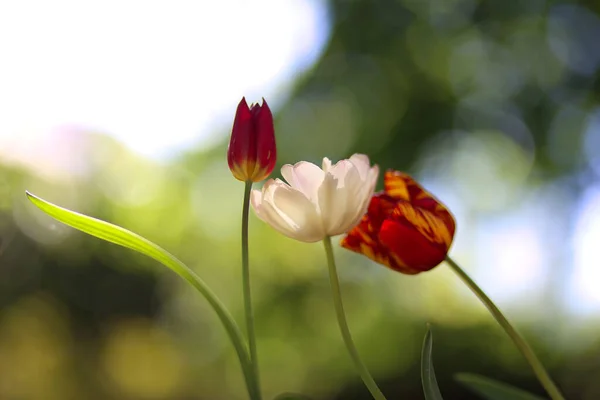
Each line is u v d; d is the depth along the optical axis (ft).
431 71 15.46
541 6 14.57
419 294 13.87
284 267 15.31
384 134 15.57
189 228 16.20
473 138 15.28
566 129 14.58
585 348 12.17
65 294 12.50
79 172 12.66
